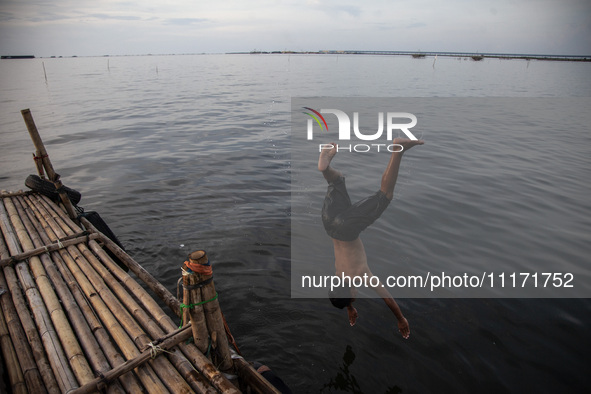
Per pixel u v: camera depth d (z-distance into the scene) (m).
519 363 3.82
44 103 21.16
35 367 2.78
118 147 11.99
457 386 3.61
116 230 6.66
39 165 5.94
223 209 7.48
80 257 4.25
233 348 3.38
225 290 5.09
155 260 5.79
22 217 5.48
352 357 4.00
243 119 16.62
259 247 6.07
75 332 3.14
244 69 59.38
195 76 44.47
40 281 3.80
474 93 24.92
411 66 69.44
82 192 8.34
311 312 4.66
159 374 2.65
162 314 3.29
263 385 2.77
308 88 28.81
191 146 12.14
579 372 3.69
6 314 3.37
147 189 8.52
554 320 4.33
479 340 4.10
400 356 3.97
